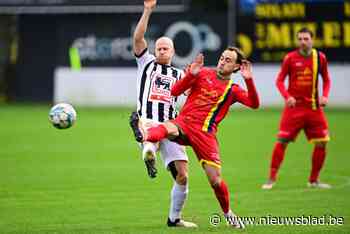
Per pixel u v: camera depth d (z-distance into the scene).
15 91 117.38
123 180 45.38
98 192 41.09
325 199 38.44
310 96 42.94
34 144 65.00
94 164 52.78
